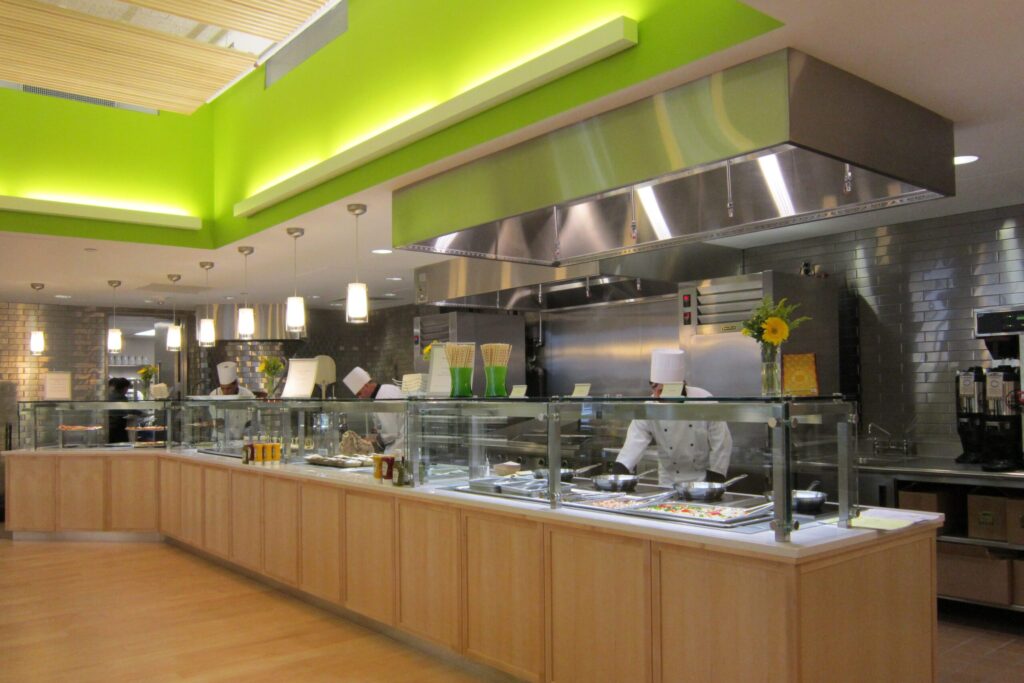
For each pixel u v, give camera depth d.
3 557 6.98
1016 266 4.95
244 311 7.32
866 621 2.92
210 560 6.75
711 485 3.23
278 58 6.54
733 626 2.80
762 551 2.68
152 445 7.78
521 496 3.72
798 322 3.00
